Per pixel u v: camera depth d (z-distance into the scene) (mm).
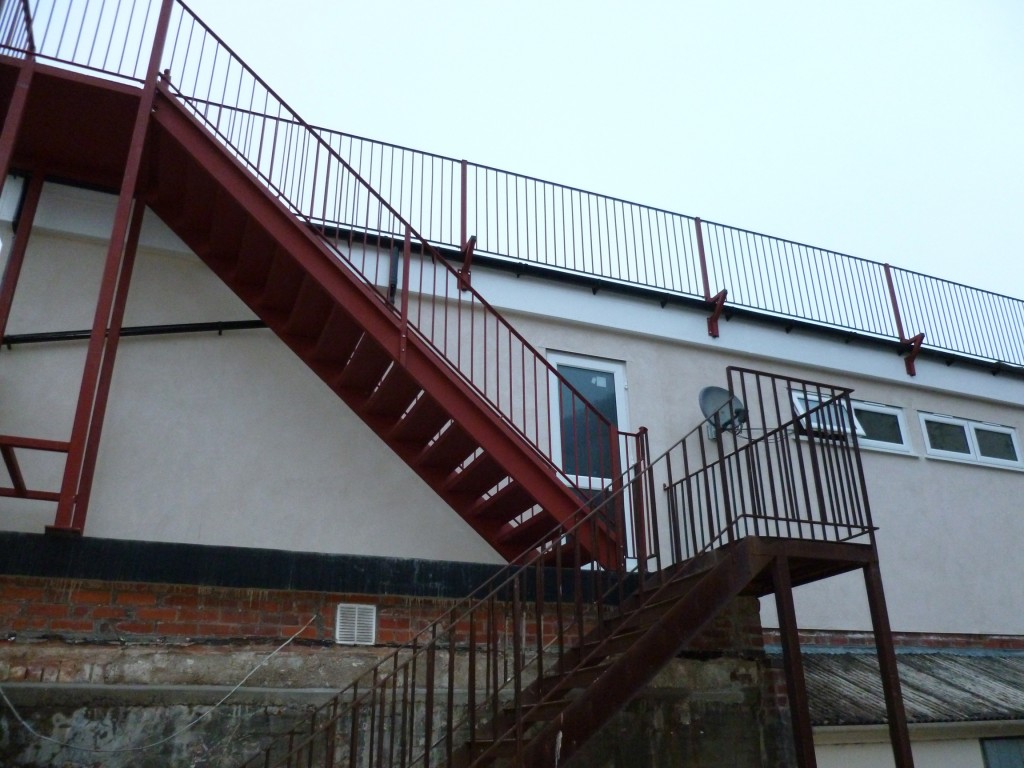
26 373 6250
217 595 5402
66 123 6359
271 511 6605
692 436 8461
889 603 8742
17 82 5809
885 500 9242
